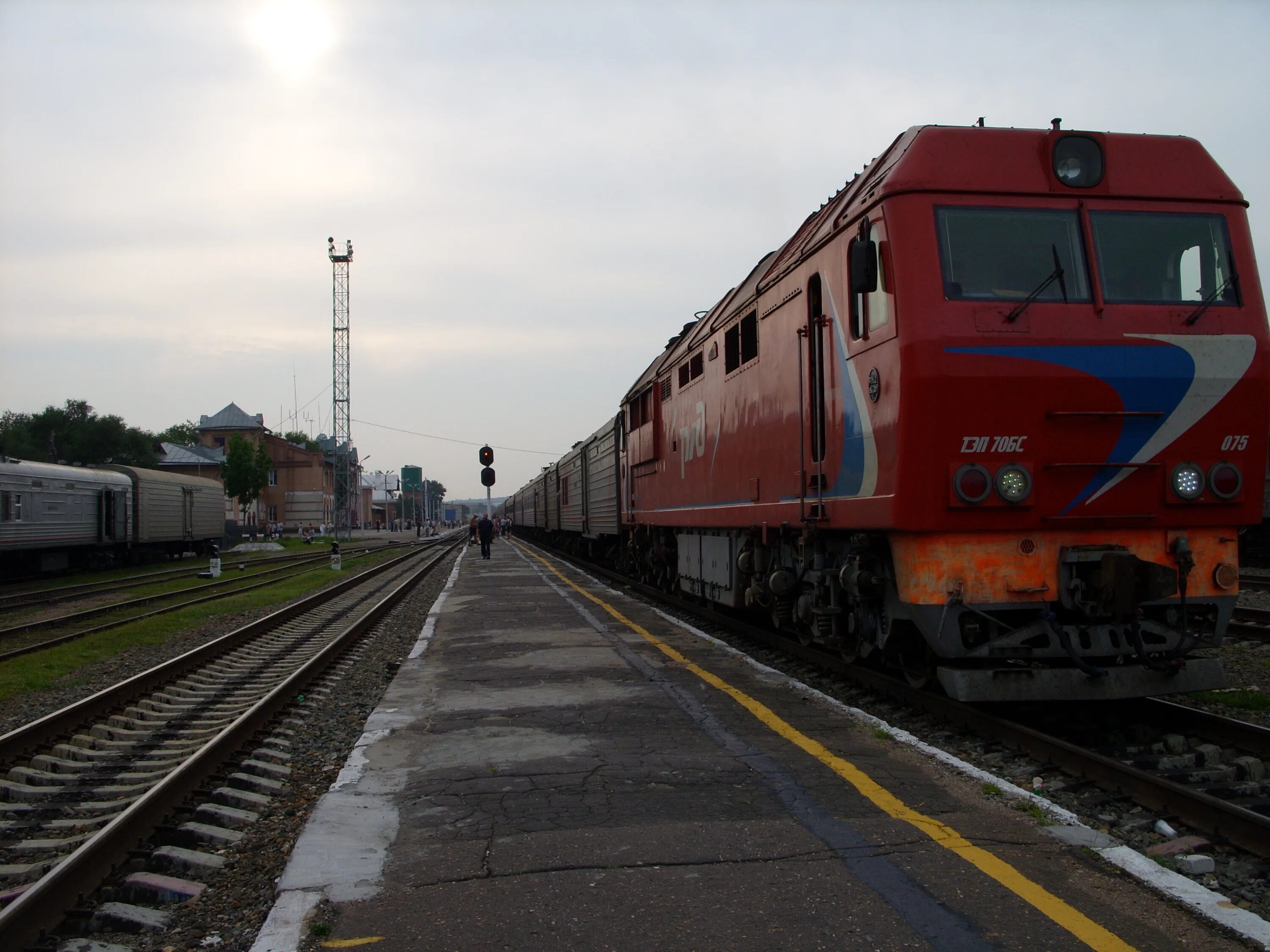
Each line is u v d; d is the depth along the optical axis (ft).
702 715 23.95
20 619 55.47
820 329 26.50
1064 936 11.66
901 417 20.81
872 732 21.90
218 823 17.48
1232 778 19.31
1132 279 21.77
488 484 89.20
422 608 57.93
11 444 218.79
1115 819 16.74
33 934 12.68
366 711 27.61
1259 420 21.44
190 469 266.98
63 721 25.58
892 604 23.63
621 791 17.67
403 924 12.28
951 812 16.28
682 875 13.62
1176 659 21.44
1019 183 21.95
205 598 66.28
